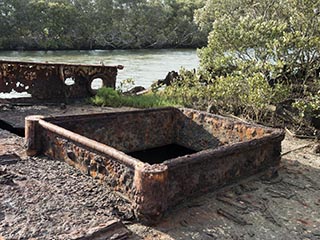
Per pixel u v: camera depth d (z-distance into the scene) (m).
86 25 35.31
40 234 2.44
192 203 3.13
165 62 21.97
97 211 2.80
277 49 6.73
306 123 6.17
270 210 3.20
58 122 3.99
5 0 31.67
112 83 8.29
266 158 3.85
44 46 32.94
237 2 11.10
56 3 34.16
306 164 4.56
